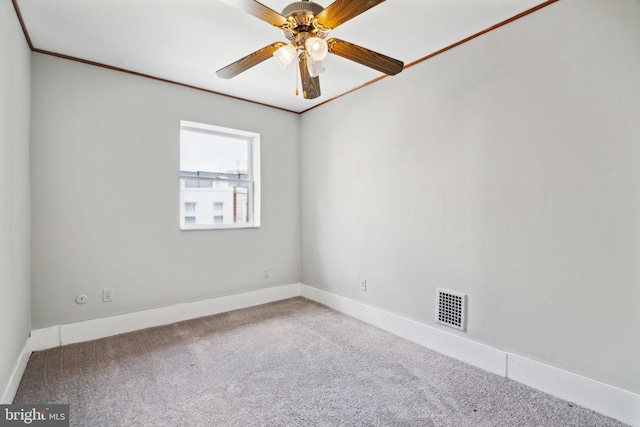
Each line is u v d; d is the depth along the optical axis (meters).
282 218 3.88
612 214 1.68
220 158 3.55
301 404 1.80
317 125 3.72
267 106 3.71
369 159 3.08
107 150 2.71
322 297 3.69
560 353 1.87
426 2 1.86
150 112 2.92
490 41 2.16
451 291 2.41
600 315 1.73
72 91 2.55
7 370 1.71
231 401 1.83
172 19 2.03
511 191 2.07
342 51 1.82
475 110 2.25
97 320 2.68
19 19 1.99
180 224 3.12
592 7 1.73
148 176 2.91
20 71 2.03
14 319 1.87
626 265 1.64
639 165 1.60
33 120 2.39
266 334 2.80
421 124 2.61
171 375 2.10
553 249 1.89
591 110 1.74
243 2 1.41
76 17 2.00
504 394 1.91
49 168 2.46
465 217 2.32
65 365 2.21
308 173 3.89
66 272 2.54
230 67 1.99
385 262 2.94
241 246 3.54
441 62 2.46
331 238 3.55
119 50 2.44
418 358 2.38
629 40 1.62
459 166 2.36
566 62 1.82
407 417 1.69
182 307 3.13
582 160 1.78
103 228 2.70
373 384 2.01
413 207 2.68
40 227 2.43
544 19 1.90
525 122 2.00
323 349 2.51
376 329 2.95
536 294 1.97
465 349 2.32
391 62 1.92
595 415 1.71
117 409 1.74
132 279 2.85
